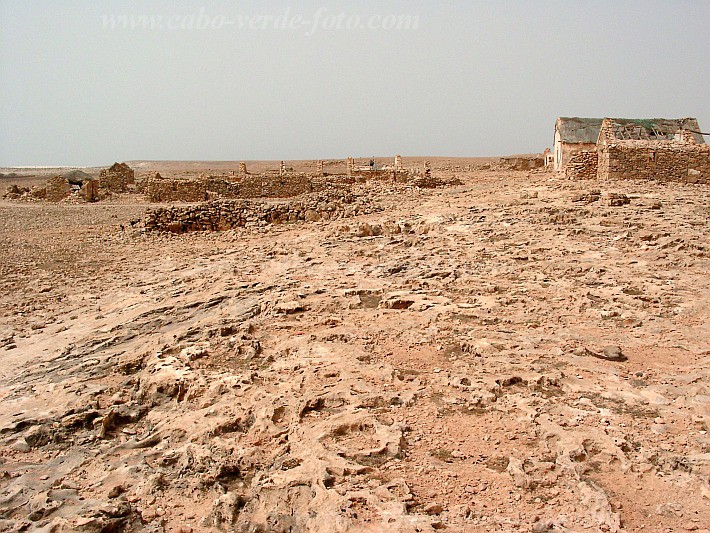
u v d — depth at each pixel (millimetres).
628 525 5188
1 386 10047
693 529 5090
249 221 27328
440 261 15219
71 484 6859
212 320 11930
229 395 8445
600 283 12312
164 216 27484
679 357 8656
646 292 11688
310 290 13109
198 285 15812
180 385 8992
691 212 19297
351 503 5629
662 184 27312
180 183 43500
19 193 51812
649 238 15898
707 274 12633
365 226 21156
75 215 36562
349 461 6426
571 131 40125
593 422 6922
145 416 8641
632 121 33094
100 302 15766
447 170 70688
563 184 28219
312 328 10867
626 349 9055
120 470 7016
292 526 5539
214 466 6754
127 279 18438
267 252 19562
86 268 20422
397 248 17844
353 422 7234
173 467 6977
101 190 52000
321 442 6859
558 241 16453
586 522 5219
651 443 6441
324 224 25281
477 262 15000
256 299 13156
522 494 5711
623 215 19000
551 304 11367
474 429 7027
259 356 9828
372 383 8336
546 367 8500
